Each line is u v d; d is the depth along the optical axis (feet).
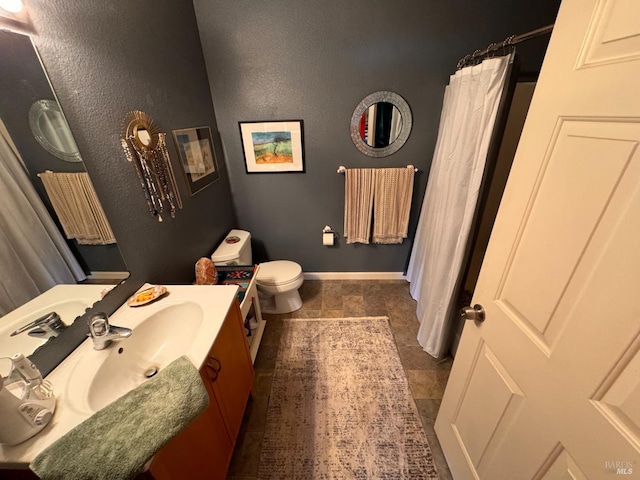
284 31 6.17
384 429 4.78
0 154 2.48
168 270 4.95
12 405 2.18
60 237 3.04
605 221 1.72
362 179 7.49
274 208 8.29
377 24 6.08
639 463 1.58
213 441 3.54
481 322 3.18
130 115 4.08
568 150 2.00
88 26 3.37
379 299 8.32
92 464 2.07
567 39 2.02
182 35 5.60
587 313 1.86
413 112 6.88
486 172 4.48
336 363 6.13
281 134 7.22
